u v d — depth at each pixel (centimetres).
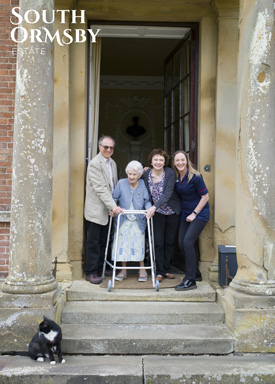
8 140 521
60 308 430
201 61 549
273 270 412
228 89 539
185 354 399
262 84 413
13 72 524
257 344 398
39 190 409
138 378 352
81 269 542
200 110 551
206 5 546
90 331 414
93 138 597
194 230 492
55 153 525
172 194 520
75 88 542
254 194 414
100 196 497
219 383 355
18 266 407
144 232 511
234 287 422
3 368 361
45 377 350
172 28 573
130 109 1080
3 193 519
